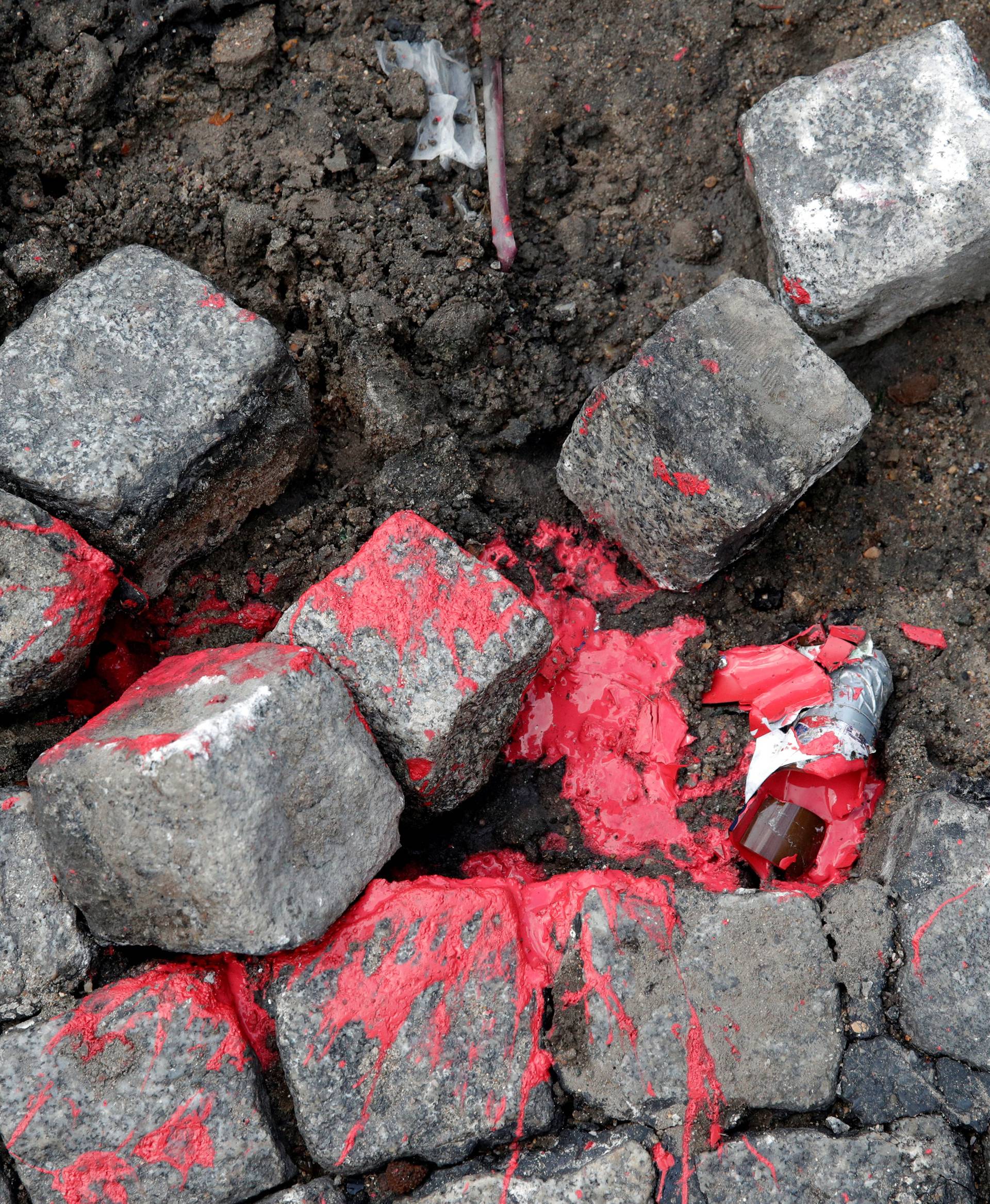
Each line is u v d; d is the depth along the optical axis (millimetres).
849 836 1422
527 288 1488
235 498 1428
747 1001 1336
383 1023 1329
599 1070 1330
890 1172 1314
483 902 1347
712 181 1499
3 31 1443
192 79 1474
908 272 1418
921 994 1335
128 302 1390
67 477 1358
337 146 1472
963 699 1424
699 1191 1314
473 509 1466
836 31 1504
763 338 1387
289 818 1322
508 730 1430
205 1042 1328
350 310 1453
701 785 1445
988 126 1412
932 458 1475
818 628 1456
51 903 1341
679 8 1501
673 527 1408
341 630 1373
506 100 1495
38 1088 1316
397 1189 1321
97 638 1438
